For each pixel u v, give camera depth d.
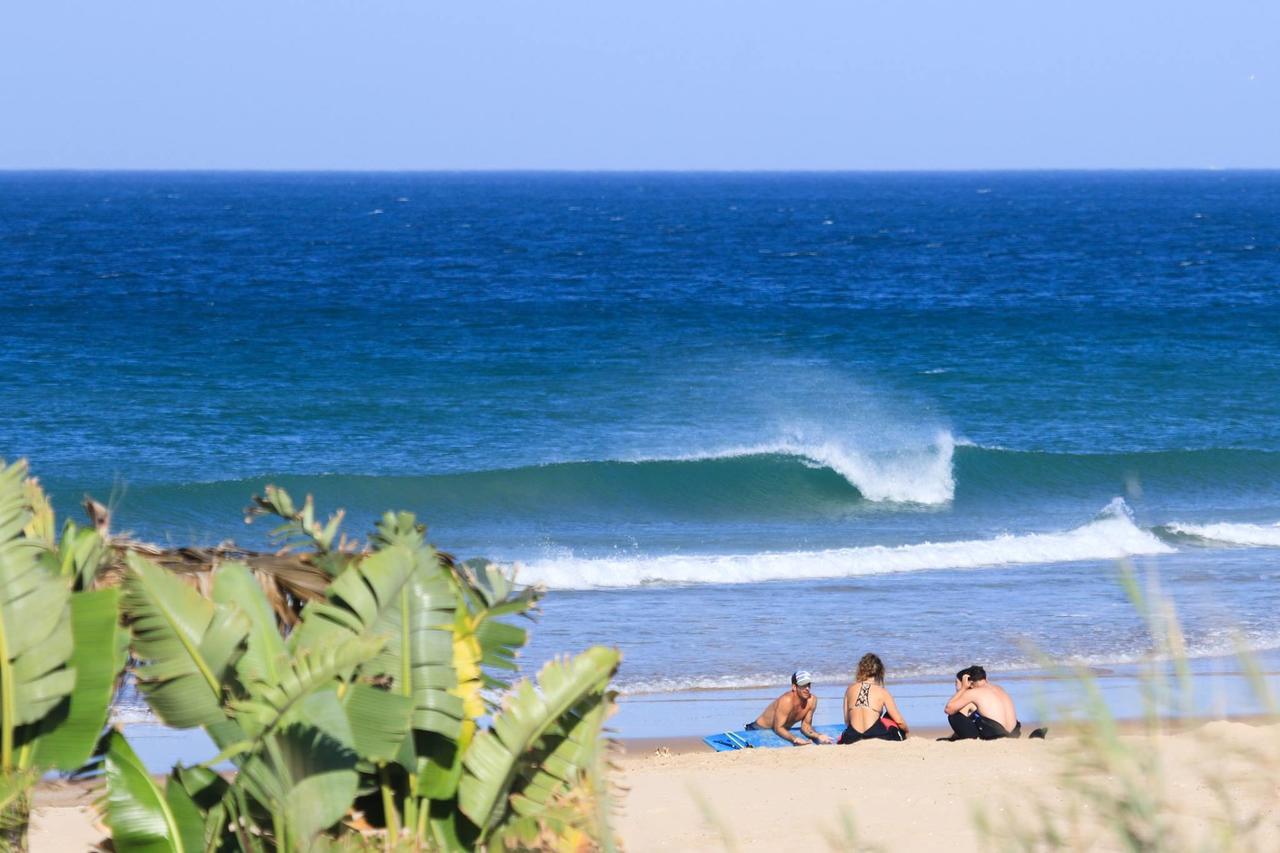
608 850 13.87
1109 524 77.06
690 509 89.50
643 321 188.50
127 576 16.92
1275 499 91.56
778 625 57.22
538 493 89.81
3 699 15.96
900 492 93.50
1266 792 11.26
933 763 34.44
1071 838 11.90
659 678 49.31
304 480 87.50
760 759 35.81
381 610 17.42
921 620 58.19
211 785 17.34
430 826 17.78
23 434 102.62
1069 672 11.98
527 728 17.77
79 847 27.66
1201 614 57.09
